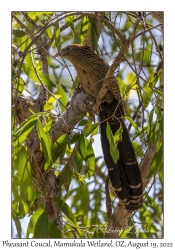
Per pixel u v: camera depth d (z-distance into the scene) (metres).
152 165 9.75
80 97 10.97
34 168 10.53
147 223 11.47
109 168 10.26
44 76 10.77
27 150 10.06
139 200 10.15
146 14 10.37
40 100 11.26
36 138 10.60
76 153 9.23
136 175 10.20
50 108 10.31
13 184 9.16
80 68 11.38
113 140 9.04
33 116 9.19
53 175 10.66
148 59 14.03
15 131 9.31
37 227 8.95
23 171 9.15
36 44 11.43
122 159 10.30
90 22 10.72
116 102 10.96
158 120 9.68
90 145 9.34
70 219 9.38
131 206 10.15
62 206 9.33
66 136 9.23
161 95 10.58
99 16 10.25
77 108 10.79
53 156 9.15
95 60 11.31
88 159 9.44
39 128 9.12
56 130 10.59
